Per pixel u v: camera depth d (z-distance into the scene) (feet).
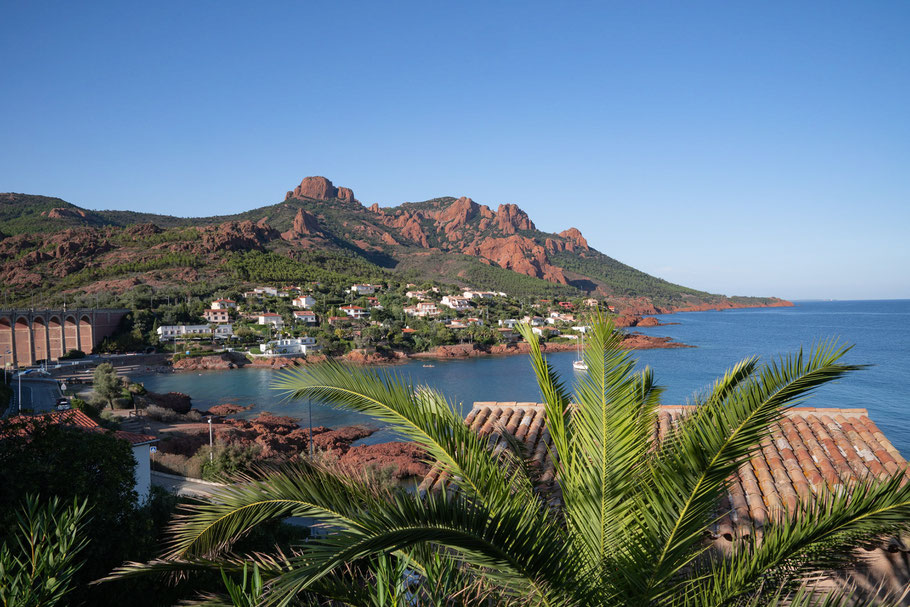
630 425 12.94
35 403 212.64
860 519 11.70
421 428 13.67
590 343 13.47
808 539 11.94
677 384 255.50
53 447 41.34
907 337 501.97
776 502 21.52
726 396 13.47
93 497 40.37
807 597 11.93
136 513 44.24
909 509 11.37
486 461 13.71
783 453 26.12
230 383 316.81
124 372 346.54
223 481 13.29
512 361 408.46
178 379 331.77
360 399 13.79
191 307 482.28
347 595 12.22
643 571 11.69
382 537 9.00
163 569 12.34
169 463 118.83
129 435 82.53
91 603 38.78
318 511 12.21
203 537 12.25
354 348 416.67
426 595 11.89
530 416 31.42
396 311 564.71
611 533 12.71
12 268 623.77
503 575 11.74
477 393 279.69
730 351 414.00
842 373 11.63
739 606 12.12
